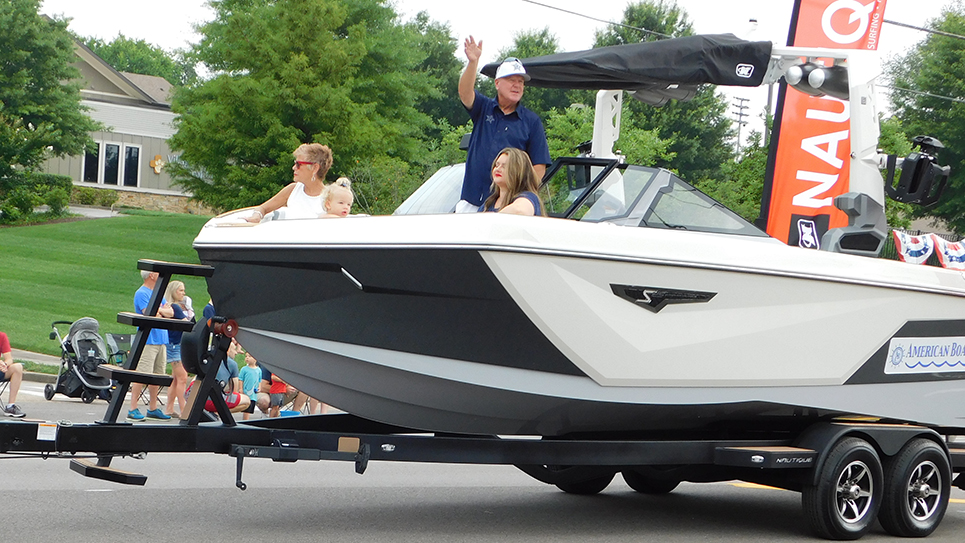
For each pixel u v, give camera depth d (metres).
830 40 22.42
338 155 45.34
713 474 11.34
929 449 10.95
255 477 12.92
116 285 41.91
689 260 9.20
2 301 35.59
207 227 9.67
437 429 10.06
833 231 11.53
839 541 10.49
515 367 9.05
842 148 22.69
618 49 10.56
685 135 75.62
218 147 45.91
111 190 75.25
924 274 11.02
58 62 60.91
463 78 10.31
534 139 10.48
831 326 10.30
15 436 8.21
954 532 11.49
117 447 8.32
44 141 59.31
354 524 9.87
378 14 51.88
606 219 9.97
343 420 10.32
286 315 9.32
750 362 9.88
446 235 8.24
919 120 64.31
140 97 77.12
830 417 11.05
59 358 26.92
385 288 8.62
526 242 8.35
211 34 49.53
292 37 46.19
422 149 51.47
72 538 8.45
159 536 8.71
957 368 11.60
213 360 8.95
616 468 11.90
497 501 12.02
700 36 10.94
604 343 9.02
